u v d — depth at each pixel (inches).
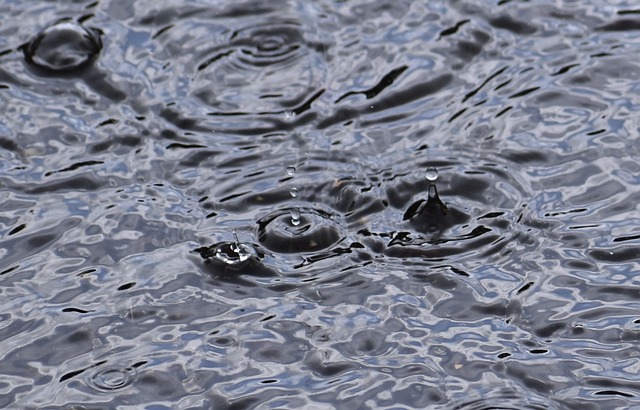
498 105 382.9
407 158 363.6
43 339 308.0
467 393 283.3
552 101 382.0
